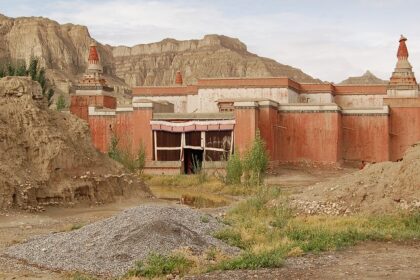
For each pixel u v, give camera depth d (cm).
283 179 5700
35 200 3142
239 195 4444
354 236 2150
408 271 1641
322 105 6300
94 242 1955
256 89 6962
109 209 3306
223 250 1947
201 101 7150
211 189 4791
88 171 3553
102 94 7131
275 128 6272
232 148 6009
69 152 3484
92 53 7288
